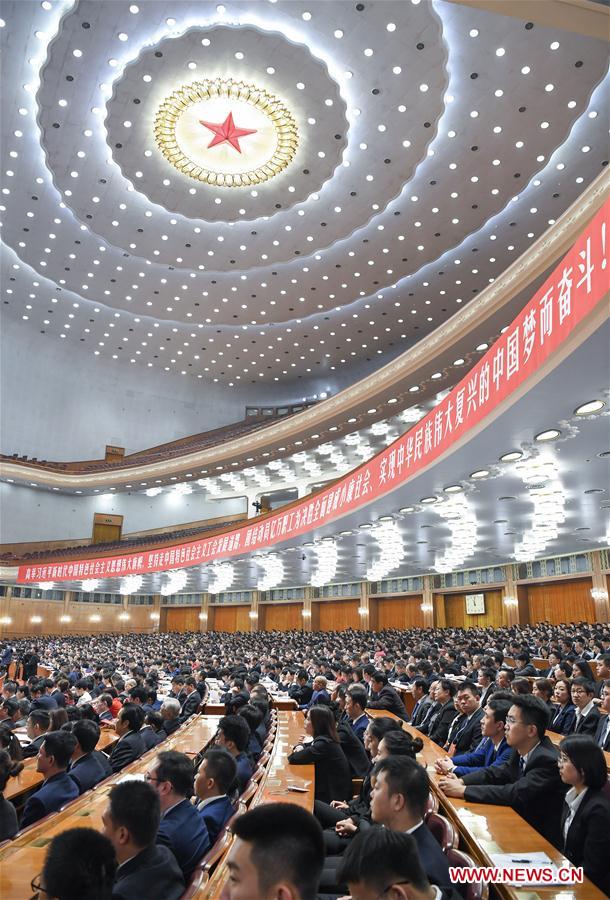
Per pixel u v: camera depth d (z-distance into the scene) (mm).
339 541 17562
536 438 8828
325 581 25328
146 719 7371
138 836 2473
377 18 14297
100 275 25953
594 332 5742
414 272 24734
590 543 18188
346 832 3949
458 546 18094
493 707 4543
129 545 32812
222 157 18781
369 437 28234
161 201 20406
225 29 14617
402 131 17438
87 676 13617
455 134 17625
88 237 23625
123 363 36344
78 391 35125
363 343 31688
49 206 21906
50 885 1788
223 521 36750
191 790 3316
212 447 31344
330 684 12320
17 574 30203
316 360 34188
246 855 1477
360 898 1568
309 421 27016
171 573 26078
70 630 34344
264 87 16188
